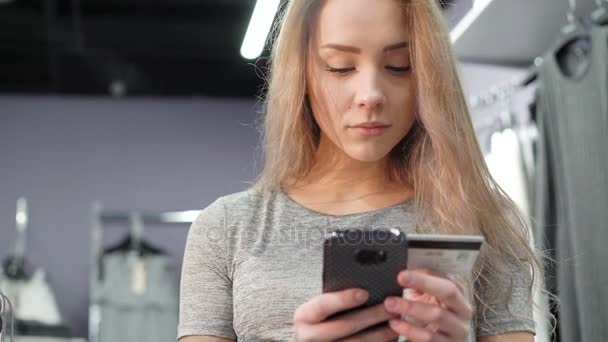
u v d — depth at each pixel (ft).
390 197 4.91
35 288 14.70
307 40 4.91
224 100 16.70
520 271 4.79
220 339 4.75
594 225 7.87
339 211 4.83
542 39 10.36
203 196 16.30
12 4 14.52
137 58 15.74
